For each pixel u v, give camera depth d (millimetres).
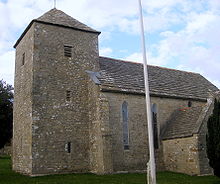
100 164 20312
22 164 21250
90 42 24625
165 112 25469
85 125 22453
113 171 20922
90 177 18781
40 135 20203
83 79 23422
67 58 23047
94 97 22281
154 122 24641
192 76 33094
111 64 26812
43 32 22422
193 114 23328
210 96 22969
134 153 22547
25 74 22891
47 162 20016
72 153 21266
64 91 22219
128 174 20516
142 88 24719
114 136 21891
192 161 20750
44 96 21141
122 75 25453
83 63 23766
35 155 19656
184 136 21594
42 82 21344
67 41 23438
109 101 22250
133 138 22859
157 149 23906
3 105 28141
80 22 25297
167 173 21656
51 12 24422
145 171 22438
